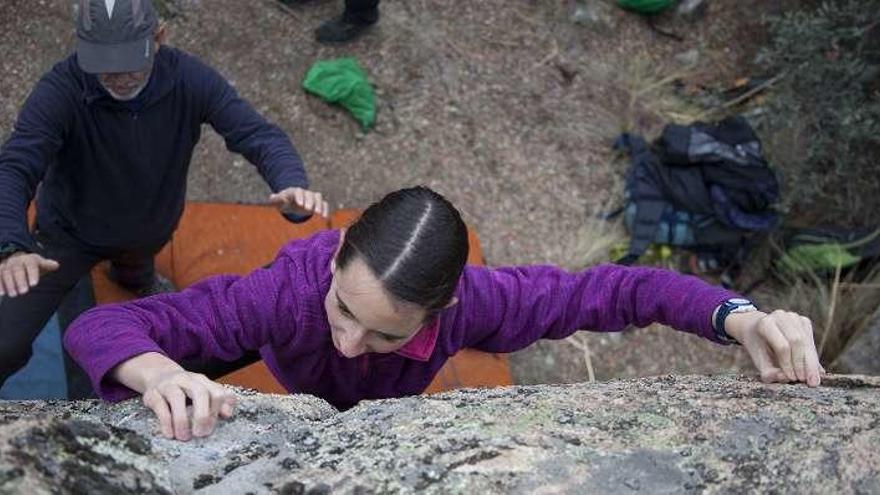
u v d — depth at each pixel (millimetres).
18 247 2459
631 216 4922
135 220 3076
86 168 2867
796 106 5105
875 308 4684
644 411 1634
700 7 5750
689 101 5465
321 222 4469
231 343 1875
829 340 4668
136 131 2783
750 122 5312
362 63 5082
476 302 1989
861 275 4957
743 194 4852
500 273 2047
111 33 2537
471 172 4930
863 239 4918
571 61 5453
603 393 1739
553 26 5559
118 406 1636
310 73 4867
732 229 4867
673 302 1955
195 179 4496
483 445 1512
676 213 4898
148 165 2889
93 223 3051
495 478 1440
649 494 1438
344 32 5074
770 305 4871
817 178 5062
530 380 4430
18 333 3035
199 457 1514
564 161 5094
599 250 4840
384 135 4910
